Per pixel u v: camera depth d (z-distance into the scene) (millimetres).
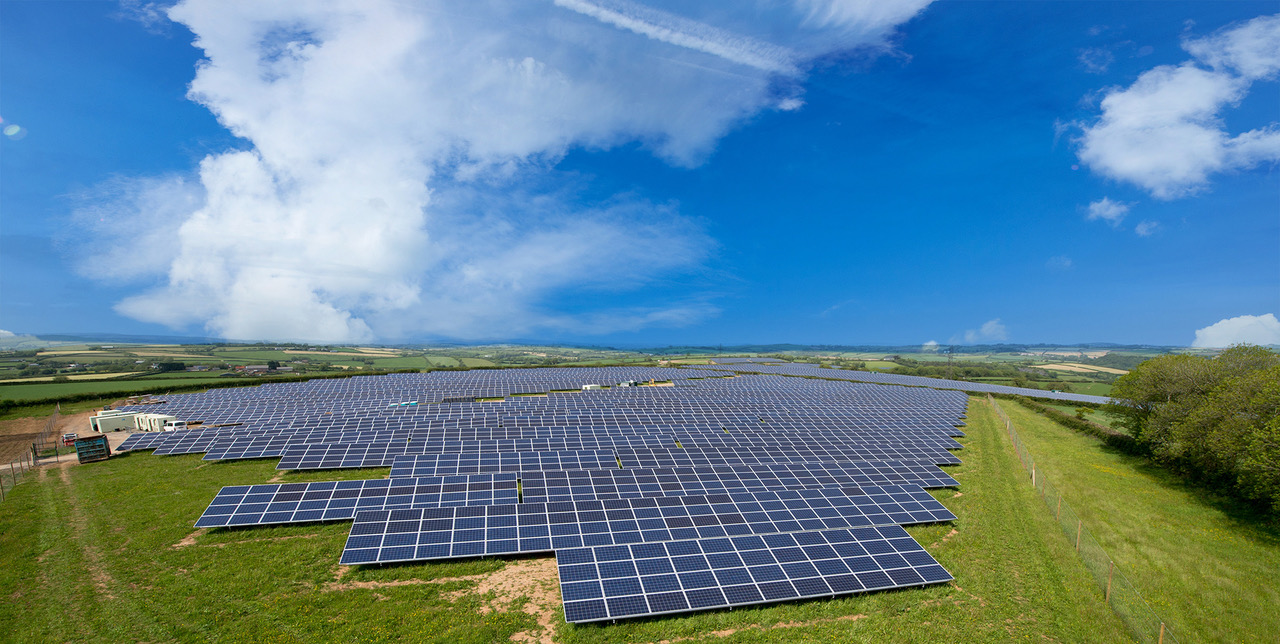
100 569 24250
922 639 20562
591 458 42719
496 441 47469
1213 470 41719
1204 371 48094
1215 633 22891
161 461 42969
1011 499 38125
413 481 33875
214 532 28156
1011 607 22922
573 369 143875
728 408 73438
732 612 21766
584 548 24734
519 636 20234
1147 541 32594
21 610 20828
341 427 52531
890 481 40719
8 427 60094
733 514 30422
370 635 19922
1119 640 20703
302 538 27516
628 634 20359
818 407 76875
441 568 24719
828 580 23531
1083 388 136375
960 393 101938
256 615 20938
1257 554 31109
